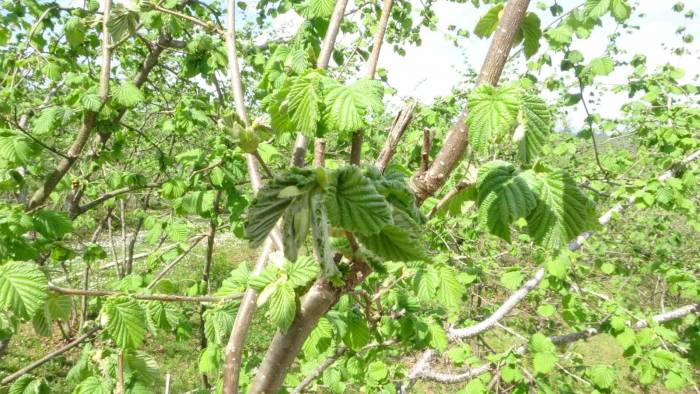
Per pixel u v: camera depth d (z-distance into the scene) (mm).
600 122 5406
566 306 3854
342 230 979
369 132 4219
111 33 2375
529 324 6535
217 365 2697
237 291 1920
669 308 8344
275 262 1294
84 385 1545
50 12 4371
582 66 3990
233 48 1812
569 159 6328
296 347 1160
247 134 1139
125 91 3584
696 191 5938
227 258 12664
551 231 1074
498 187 1090
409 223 940
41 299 1429
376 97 1032
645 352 3426
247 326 1430
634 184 4262
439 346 2629
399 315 2705
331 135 3869
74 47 4734
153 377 1668
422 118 4711
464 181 1156
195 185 3879
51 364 7465
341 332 2215
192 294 4254
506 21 1088
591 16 3109
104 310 1459
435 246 4957
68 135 6312
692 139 4160
